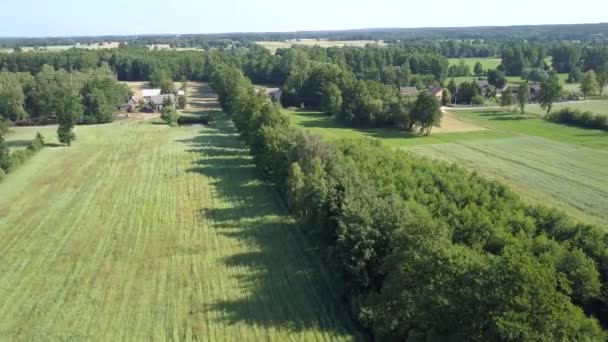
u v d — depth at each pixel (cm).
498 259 3019
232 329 3834
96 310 4103
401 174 6012
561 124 11875
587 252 4100
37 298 4288
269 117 8438
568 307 2719
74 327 3875
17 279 4616
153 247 5275
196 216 6150
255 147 7888
